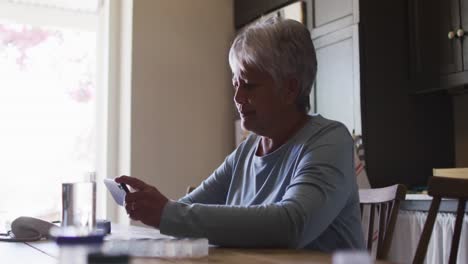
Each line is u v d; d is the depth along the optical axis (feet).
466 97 8.86
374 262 2.42
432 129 8.84
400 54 8.71
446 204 6.79
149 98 10.53
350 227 3.35
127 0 10.67
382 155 8.33
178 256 2.56
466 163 8.81
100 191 10.80
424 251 3.20
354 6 8.50
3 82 10.26
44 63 10.64
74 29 10.96
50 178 10.52
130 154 10.24
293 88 3.63
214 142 11.24
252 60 3.53
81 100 10.95
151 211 2.88
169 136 10.69
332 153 3.22
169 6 10.93
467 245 6.44
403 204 7.56
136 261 2.43
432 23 8.37
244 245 2.83
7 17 10.32
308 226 2.87
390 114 8.49
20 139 10.32
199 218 2.84
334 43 8.90
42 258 2.75
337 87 8.79
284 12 10.02
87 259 1.33
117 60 10.87
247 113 3.64
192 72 11.10
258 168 3.68
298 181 3.08
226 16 11.65
